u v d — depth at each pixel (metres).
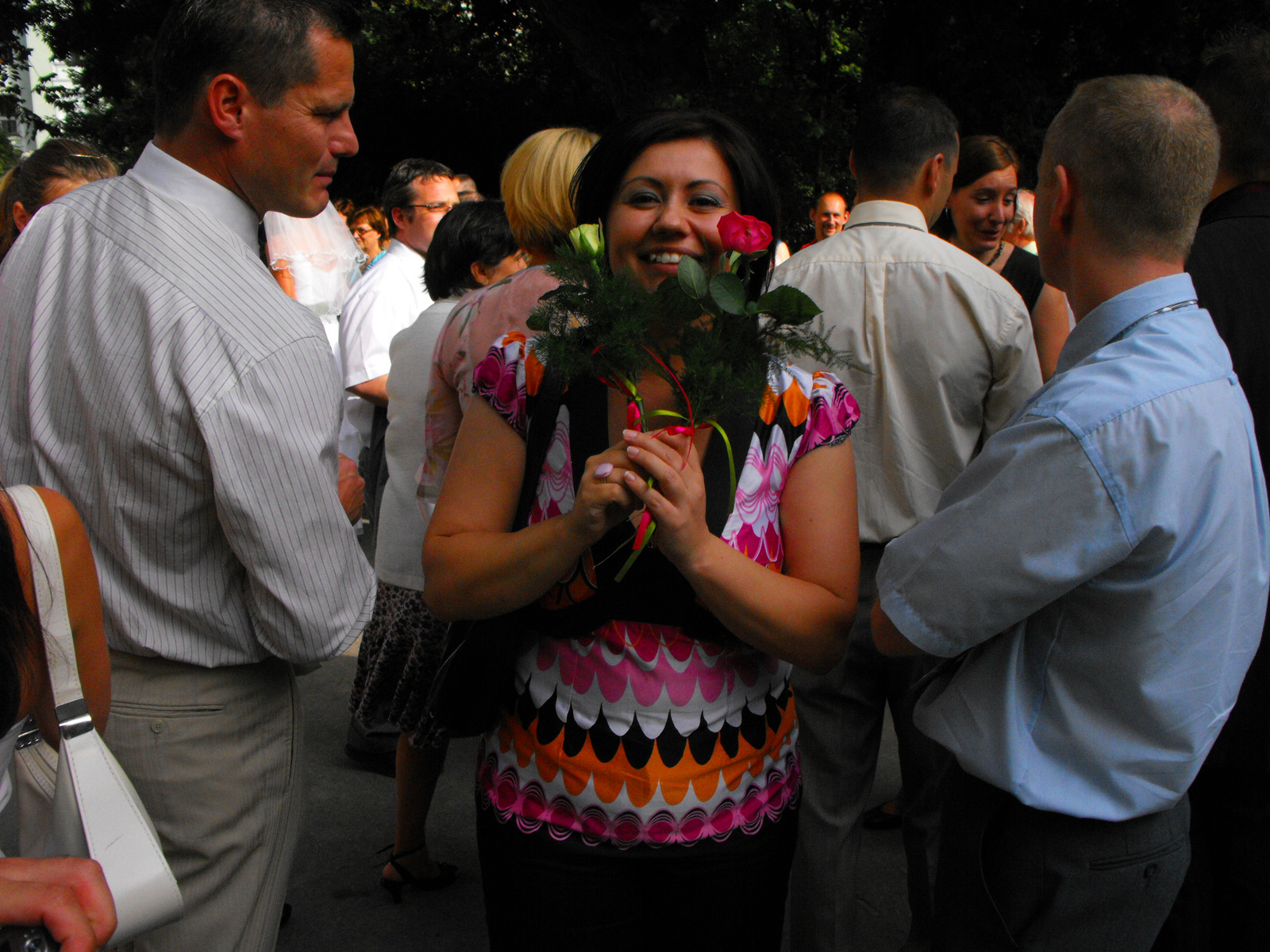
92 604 1.23
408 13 15.65
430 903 2.65
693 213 1.42
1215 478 1.27
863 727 2.28
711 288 1.26
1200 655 1.32
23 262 1.59
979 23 9.40
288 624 1.55
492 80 16.75
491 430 1.47
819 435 1.48
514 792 1.43
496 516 1.45
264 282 1.53
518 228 2.38
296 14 1.49
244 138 1.52
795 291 1.26
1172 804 1.38
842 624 1.41
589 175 1.51
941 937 1.56
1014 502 1.30
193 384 1.43
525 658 1.45
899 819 3.10
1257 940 1.75
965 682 1.46
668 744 1.37
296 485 1.50
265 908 1.68
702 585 1.29
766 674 1.47
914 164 2.25
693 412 1.30
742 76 13.05
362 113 16.69
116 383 1.46
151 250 1.49
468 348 2.29
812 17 12.62
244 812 1.63
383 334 3.73
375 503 4.43
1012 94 9.56
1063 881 1.39
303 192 1.61
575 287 1.32
